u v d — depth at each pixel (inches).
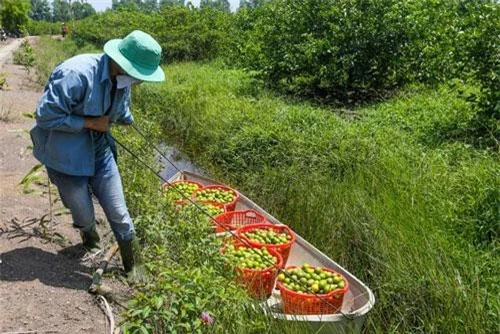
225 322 159.2
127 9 1443.2
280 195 299.0
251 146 362.3
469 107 374.3
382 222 236.4
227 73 652.7
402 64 505.4
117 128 327.9
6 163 303.4
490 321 179.5
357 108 481.7
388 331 188.2
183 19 927.7
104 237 234.1
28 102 494.6
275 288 207.2
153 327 155.2
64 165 178.9
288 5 540.7
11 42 1504.7
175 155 415.2
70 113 171.0
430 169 280.1
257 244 214.2
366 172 286.0
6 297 173.2
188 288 150.0
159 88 542.6
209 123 420.2
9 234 214.7
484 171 260.7
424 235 218.8
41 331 160.7
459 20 454.6
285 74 530.6
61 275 192.4
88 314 173.5
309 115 392.2
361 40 495.5
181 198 257.1
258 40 610.2
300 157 321.1
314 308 182.7
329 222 259.1
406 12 499.5
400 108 418.6
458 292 187.0
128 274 193.9
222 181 350.3
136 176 268.4
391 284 203.0
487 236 228.2
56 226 229.0
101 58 172.9
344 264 238.4
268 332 168.1
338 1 515.2
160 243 211.0
